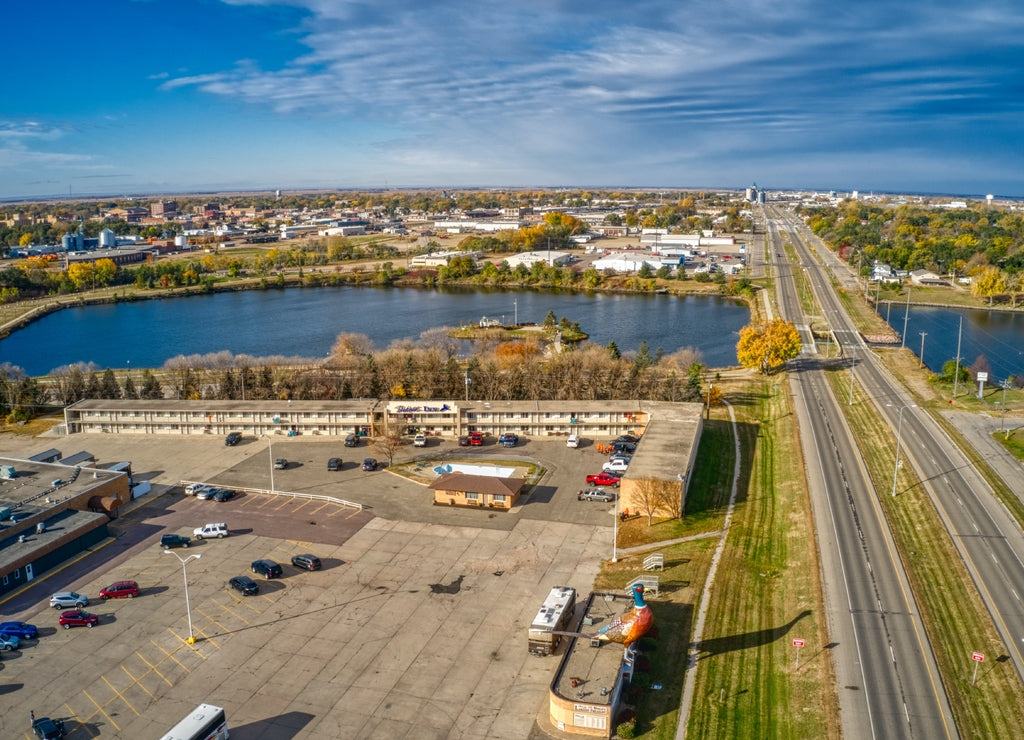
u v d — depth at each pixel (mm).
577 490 129625
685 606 93188
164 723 73375
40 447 153750
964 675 78188
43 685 79188
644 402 161500
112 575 102062
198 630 89000
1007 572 98750
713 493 128125
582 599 95125
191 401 165250
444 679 80000
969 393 185625
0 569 96312
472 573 102125
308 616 91875
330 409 157125
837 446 148625
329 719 73938
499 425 156500
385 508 122500
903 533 110312
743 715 73625
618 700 75500
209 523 117375
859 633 85438
